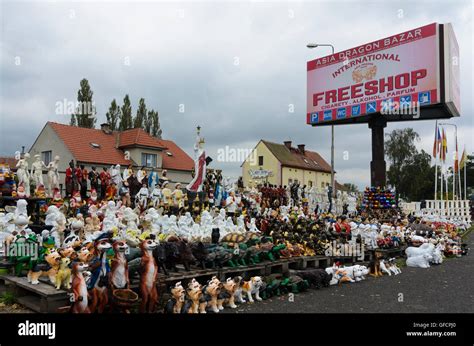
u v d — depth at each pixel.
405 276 15.99
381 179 33.06
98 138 35.78
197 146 20.39
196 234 13.13
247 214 20.08
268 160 52.47
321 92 35.88
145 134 37.16
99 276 8.12
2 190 15.76
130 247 9.86
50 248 9.23
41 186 16.72
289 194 30.91
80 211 14.68
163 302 9.60
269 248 13.75
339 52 34.84
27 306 8.84
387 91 31.61
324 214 23.72
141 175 22.16
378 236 20.30
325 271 13.55
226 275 12.12
